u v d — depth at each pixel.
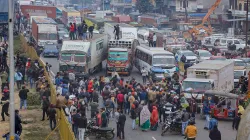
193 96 60.12
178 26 176.12
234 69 79.06
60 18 192.00
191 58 98.38
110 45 93.38
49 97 57.16
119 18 172.88
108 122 53.00
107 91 59.69
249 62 87.44
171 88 65.31
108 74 88.88
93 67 88.50
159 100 56.59
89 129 47.66
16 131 42.03
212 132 42.22
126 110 57.69
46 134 48.53
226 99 56.34
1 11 46.44
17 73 71.19
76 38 97.19
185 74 74.19
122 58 88.94
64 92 59.44
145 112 51.16
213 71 64.31
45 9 170.75
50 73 80.62
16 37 135.12
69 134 39.03
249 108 28.83
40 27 117.69
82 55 83.62
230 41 120.38
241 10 166.88
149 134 50.09
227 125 54.28
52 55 109.38
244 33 151.62
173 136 49.28
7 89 60.81
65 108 48.31
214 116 55.88
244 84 68.56
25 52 105.50
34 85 71.75
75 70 83.31
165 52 86.38
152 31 129.50
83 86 63.25
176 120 49.75
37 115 56.25
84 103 52.09
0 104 60.12
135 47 97.69
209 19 165.25
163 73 82.50
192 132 43.34
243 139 27.28
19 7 168.38
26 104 59.47
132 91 57.31
